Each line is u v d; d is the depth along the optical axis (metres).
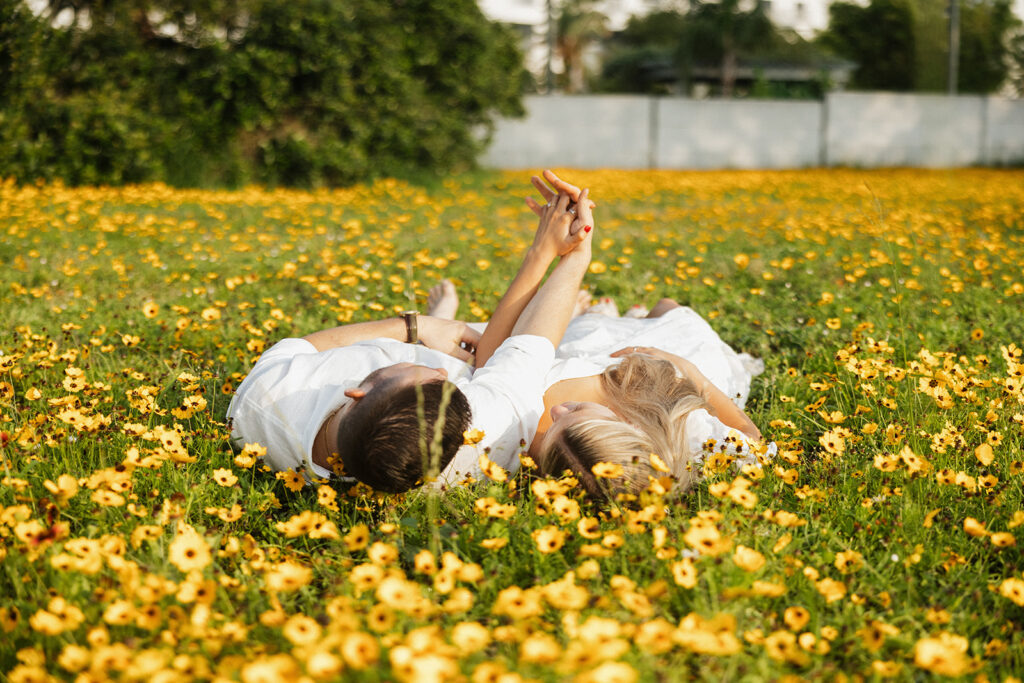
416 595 1.39
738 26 29.62
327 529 1.66
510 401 2.12
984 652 1.53
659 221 8.59
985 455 2.09
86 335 3.63
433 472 1.75
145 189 10.42
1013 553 1.84
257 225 7.51
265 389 2.17
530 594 1.43
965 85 31.08
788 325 3.89
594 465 1.92
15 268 4.88
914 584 1.72
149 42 11.70
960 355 3.45
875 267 5.32
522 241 6.60
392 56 12.81
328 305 4.16
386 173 12.90
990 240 6.32
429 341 2.58
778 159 21.47
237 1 11.77
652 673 1.29
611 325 2.96
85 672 1.27
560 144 20.23
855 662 1.49
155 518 1.81
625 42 37.47
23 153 10.18
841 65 31.25
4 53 10.13
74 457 2.20
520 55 15.23
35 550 1.54
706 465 2.08
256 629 1.45
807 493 1.96
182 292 4.59
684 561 1.52
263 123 11.80
